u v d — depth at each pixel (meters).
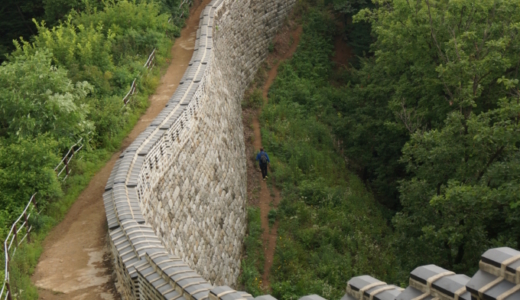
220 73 27.47
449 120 19.42
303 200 27.47
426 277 4.33
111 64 24.70
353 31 42.75
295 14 45.38
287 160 31.30
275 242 24.73
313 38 43.66
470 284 3.91
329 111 37.72
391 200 30.06
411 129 25.03
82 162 18.36
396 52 26.89
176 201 16.56
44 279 12.90
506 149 17.98
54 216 15.73
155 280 8.98
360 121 31.97
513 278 3.77
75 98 20.17
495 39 23.14
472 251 18.53
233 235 22.42
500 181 17.45
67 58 23.94
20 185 15.46
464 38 22.17
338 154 33.12
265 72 39.91
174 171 16.89
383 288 4.85
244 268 21.97
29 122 17.53
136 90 24.14
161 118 17.30
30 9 35.00
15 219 14.89
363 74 34.59
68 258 13.73
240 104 34.00
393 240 21.09
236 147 27.19
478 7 23.09
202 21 29.50
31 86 18.39
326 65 42.41
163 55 28.42
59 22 29.48
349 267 22.34
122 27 28.64
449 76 21.03
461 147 18.73
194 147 19.27
